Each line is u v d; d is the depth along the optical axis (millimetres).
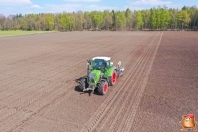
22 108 8289
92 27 111375
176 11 99188
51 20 112500
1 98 9414
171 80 12016
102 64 10625
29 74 13883
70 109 8156
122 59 19141
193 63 16609
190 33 60938
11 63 17781
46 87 11023
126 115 7605
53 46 30594
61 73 14109
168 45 29484
